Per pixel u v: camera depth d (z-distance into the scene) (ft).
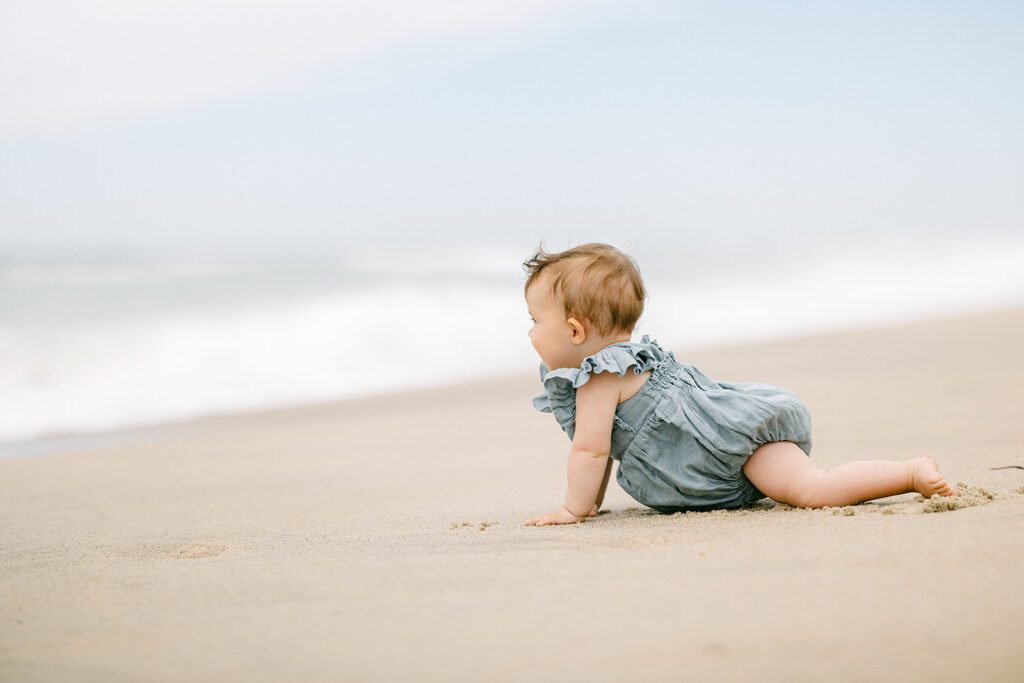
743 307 44.29
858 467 11.33
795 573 8.05
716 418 11.80
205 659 6.93
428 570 9.02
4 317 41.19
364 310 42.75
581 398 12.25
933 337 32.14
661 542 9.70
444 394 31.01
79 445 26.58
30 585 9.50
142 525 14.56
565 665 6.48
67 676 6.73
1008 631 6.62
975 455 15.12
